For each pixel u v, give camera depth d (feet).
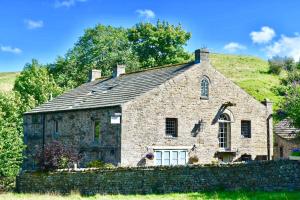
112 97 126.11
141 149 114.32
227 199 74.79
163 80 121.90
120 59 216.13
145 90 118.93
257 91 251.19
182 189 86.38
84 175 93.40
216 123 127.85
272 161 86.33
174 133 121.08
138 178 88.22
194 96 124.67
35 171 102.01
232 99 131.85
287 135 135.44
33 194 95.76
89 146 123.95
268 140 137.18
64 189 96.02
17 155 110.32
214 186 86.58
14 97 175.22
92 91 144.15
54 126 140.26
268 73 315.58
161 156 117.50
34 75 211.82
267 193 80.94
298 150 120.57
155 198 79.97
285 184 85.61
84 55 225.56
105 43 224.33
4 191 104.99
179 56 224.12
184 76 123.44
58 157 102.58
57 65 230.07
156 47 226.17
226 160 128.98
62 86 218.79
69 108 134.51
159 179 87.25
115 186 89.81
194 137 123.34
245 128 134.72
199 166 86.94
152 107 117.19
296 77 155.84
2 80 364.38
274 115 137.28
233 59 366.84
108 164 110.83
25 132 154.10
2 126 109.70
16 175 107.76
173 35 223.71
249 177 86.38
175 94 121.49
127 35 236.43
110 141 116.06
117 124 113.70
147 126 115.96
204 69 127.44
